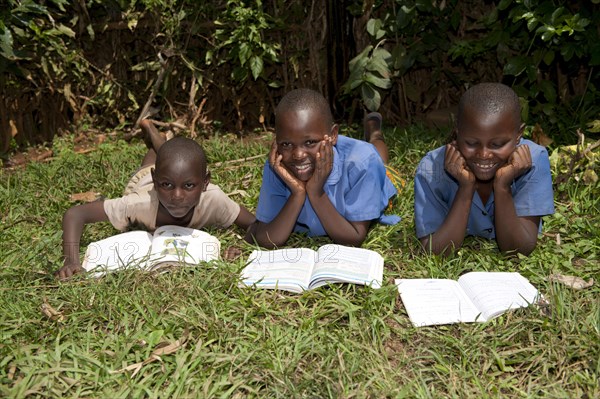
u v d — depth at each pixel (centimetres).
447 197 317
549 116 498
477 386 218
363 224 325
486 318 254
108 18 589
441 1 551
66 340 248
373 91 529
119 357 230
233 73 567
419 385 216
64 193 430
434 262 304
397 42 557
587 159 402
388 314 261
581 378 218
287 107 298
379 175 328
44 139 589
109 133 592
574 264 306
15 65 532
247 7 576
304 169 307
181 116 610
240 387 220
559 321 243
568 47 464
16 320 256
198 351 233
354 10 571
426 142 504
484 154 281
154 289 278
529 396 210
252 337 245
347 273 283
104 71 602
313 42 596
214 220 348
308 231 349
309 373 223
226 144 520
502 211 296
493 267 304
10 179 452
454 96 600
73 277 291
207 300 268
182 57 582
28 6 504
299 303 271
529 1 453
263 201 337
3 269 303
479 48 522
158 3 567
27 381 217
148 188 349
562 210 361
